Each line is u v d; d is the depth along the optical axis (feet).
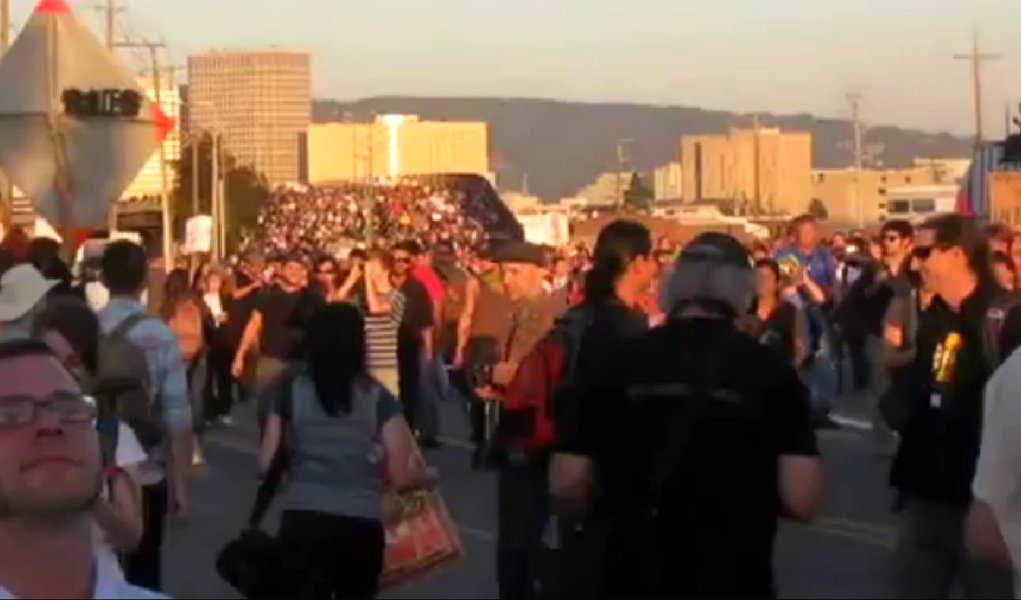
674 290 18.67
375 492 25.57
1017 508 18.52
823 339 73.20
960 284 25.32
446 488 54.85
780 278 64.03
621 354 18.62
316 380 25.45
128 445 19.81
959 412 25.03
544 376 30.04
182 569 40.22
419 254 73.92
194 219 150.20
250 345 64.85
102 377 25.68
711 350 18.35
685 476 18.15
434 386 66.69
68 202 37.24
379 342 61.00
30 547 11.84
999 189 115.85
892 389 25.91
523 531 30.91
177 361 28.19
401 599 34.63
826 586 36.35
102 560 12.09
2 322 24.13
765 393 18.25
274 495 26.13
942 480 25.05
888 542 41.55
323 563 25.11
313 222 269.64
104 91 37.40
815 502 18.34
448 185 268.41
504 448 30.78
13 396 12.06
